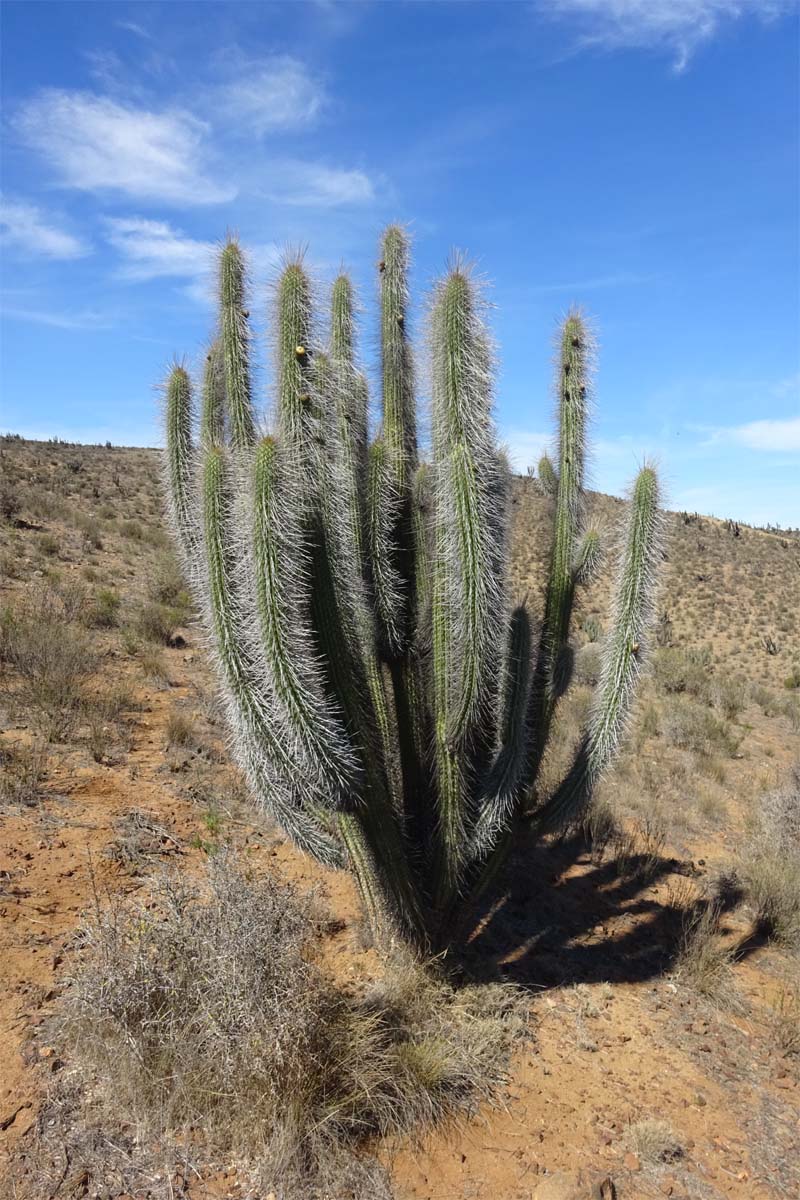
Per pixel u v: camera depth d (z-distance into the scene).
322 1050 3.55
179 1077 3.28
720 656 29.67
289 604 3.65
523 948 5.50
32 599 12.43
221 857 4.20
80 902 4.80
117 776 6.82
